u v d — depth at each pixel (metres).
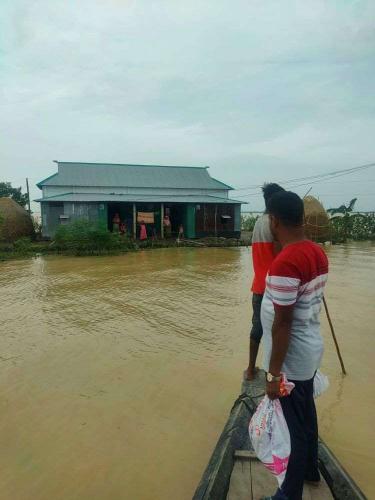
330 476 2.84
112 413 4.30
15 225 23.59
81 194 27.98
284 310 2.39
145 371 5.33
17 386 4.95
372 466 3.45
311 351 2.52
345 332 6.74
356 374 5.14
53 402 4.55
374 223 27.05
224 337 6.61
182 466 3.48
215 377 5.11
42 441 3.84
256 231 4.10
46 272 13.58
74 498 3.14
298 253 2.40
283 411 2.53
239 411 3.50
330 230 23.09
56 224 24.14
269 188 4.03
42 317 7.89
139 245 21.56
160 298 9.39
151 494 3.17
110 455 3.63
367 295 9.43
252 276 12.34
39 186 28.30
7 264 15.89
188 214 25.33
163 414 4.27
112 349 6.13
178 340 6.50
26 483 3.30
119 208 26.27
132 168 31.41
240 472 2.91
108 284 11.17
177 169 32.31
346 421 4.09
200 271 13.42
